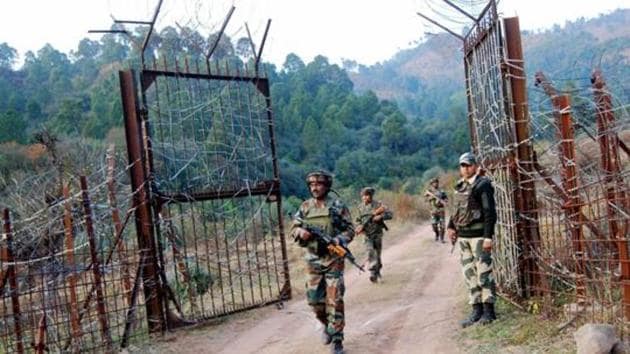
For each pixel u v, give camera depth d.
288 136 53.62
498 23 6.05
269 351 5.86
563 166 5.35
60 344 5.93
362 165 51.62
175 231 8.17
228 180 7.48
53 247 6.58
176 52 7.30
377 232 9.55
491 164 6.84
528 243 5.89
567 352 4.39
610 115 5.23
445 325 6.07
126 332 6.23
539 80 5.71
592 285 5.18
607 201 4.94
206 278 8.70
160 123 7.03
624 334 4.46
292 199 22.14
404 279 9.70
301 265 11.46
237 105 7.70
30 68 57.12
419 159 57.66
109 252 6.45
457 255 12.27
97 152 15.61
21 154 17.48
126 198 7.16
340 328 5.35
